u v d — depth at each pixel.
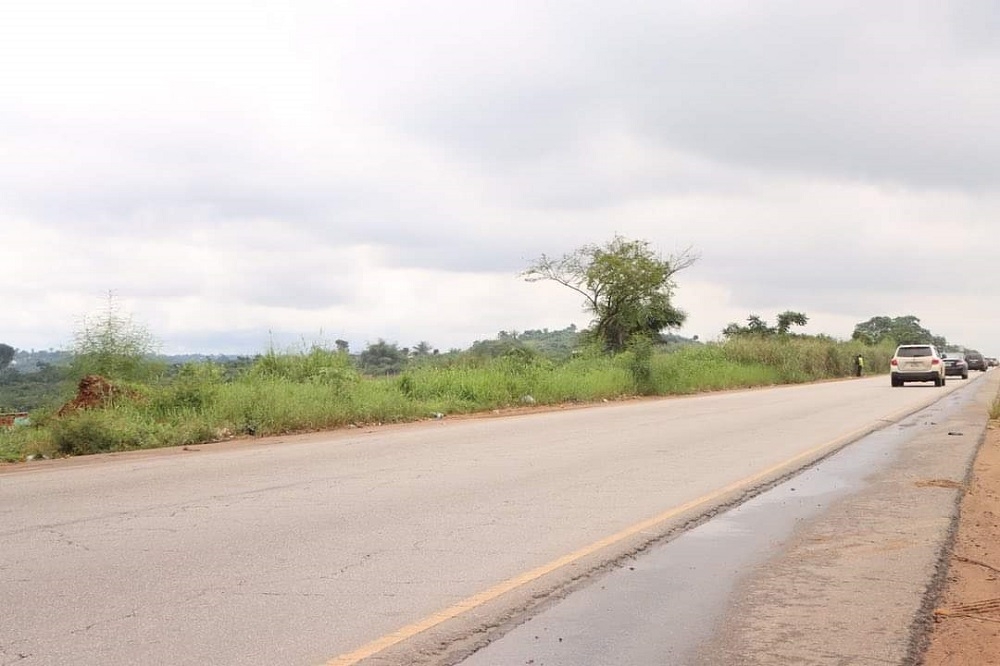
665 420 20.61
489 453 14.08
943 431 17.39
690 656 4.87
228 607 5.75
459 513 8.95
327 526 8.30
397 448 14.86
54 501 9.69
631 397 32.56
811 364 57.81
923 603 5.85
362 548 7.40
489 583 6.33
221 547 7.44
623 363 35.53
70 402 18.69
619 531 8.06
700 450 14.40
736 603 5.86
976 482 11.11
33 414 18.38
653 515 8.83
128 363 21.27
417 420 21.53
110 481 11.17
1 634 5.22
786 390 38.03
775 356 52.88
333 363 24.06
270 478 11.36
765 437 16.47
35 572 6.62
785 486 10.72
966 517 8.84
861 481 11.07
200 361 22.11
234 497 9.91
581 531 8.07
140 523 8.45
